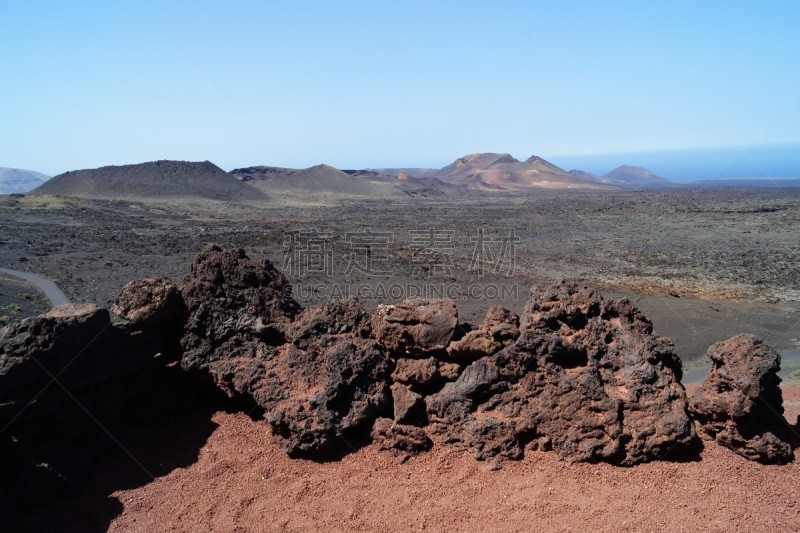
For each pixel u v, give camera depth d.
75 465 9.16
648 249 58.19
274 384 10.46
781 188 169.25
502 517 8.45
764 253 55.06
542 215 95.81
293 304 11.91
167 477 9.43
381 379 10.63
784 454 9.84
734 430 9.88
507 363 10.44
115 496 8.92
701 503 8.78
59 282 33.22
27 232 52.62
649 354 10.74
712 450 10.09
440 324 10.69
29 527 8.04
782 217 83.50
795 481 9.37
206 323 11.05
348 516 8.53
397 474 9.51
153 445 10.22
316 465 9.74
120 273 37.19
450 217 92.25
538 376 10.34
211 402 11.66
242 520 8.47
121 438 10.16
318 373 10.52
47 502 8.52
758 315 33.78
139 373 10.88
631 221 84.94
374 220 84.44
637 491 9.05
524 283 39.66
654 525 8.23
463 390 10.28
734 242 62.69
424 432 10.12
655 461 9.79
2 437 8.68
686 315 33.44
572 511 8.55
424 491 9.07
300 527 8.32
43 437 9.30
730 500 8.85
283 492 9.10
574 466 9.56
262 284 11.62
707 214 90.31
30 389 8.92
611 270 47.12
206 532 8.19
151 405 10.87
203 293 11.20
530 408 10.15
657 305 35.72
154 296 10.72
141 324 10.69
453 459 9.80
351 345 10.64
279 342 11.27
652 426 9.91
